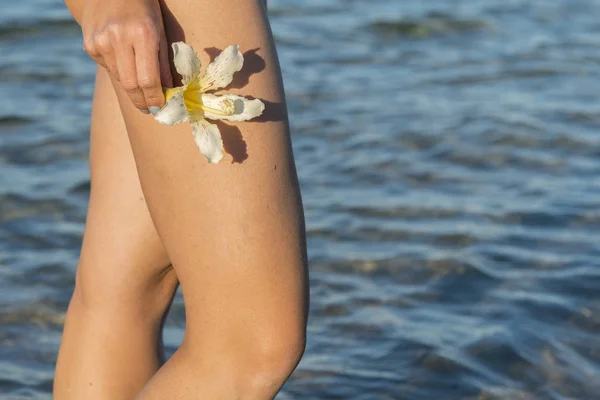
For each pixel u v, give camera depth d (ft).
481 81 26.16
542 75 26.68
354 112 23.31
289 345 6.88
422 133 21.68
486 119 22.56
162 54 6.50
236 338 6.86
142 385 8.71
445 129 21.90
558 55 28.68
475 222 17.13
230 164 6.66
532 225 17.02
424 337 13.33
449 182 19.08
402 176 19.38
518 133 21.58
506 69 27.25
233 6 6.76
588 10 34.14
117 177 8.54
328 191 18.62
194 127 6.46
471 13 33.01
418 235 16.63
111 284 8.59
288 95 24.70
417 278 15.17
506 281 14.96
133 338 8.68
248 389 6.95
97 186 8.69
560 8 34.22
